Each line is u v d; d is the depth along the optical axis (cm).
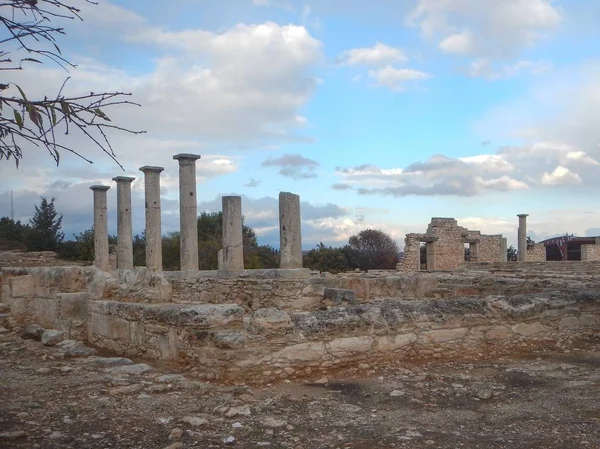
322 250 4709
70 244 4812
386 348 869
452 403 654
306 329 802
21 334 1212
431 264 4034
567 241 4966
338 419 585
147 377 761
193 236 1905
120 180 2317
